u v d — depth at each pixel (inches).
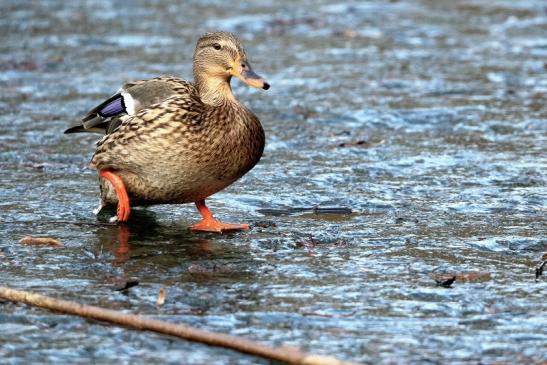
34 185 530.3
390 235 451.8
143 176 454.0
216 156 443.8
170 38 927.7
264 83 463.5
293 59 858.8
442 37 944.9
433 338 341.4
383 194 519.5
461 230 459.5
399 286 387.9
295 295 377.7
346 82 781.9
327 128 661.9
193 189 454.0
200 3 1099.9
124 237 447.2
